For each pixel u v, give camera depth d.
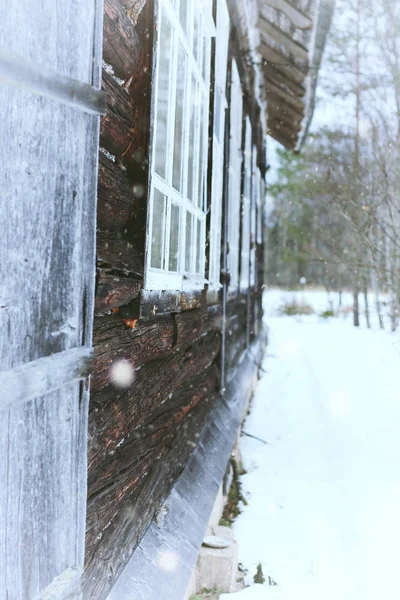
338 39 18.41
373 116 17.03
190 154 3.69
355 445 6.62
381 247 15.24
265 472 6.16
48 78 1.55
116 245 2.33
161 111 2.80
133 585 2.36
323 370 11.42
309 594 3.63
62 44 1.63
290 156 28.94
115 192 2.34
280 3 7.34
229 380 6.85
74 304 1.74
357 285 21.88
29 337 1.54
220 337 5.96
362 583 3.69
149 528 2.86
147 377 2.95
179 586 2.67
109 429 2.24
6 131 1.43
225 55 5.63
